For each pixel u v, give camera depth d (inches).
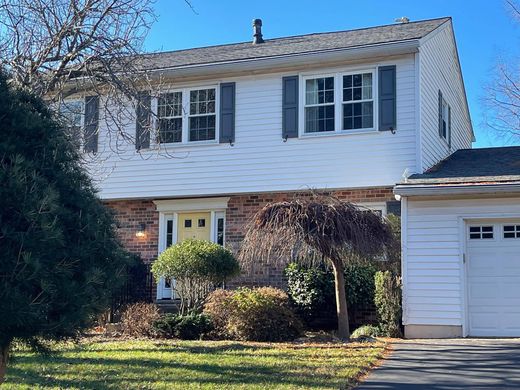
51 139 186.1
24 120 179.8
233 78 586.9
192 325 447.8
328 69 558.6
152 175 601.9
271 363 326.3
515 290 455.2
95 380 287.7
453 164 574.6
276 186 561.3
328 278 502.9
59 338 184.1
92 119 524.7
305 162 555.5
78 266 179.5
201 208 598.2
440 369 312.2
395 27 637.9
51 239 162.6
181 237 608.4
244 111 580.4
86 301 176.2
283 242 412.2
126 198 609.9
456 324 454.0
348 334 442.6
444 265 463.2
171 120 602.2
